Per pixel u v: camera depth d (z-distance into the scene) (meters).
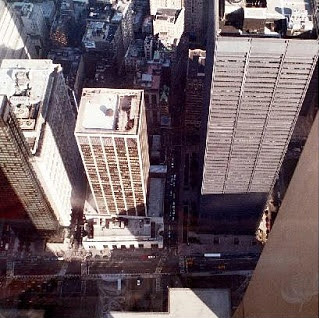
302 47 173.75
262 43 173.12
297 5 184.50
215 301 93.81
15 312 128.12
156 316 93.44
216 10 185.00
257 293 68.12
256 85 193.88
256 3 181.25
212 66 196.75
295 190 52.09
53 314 138.25
